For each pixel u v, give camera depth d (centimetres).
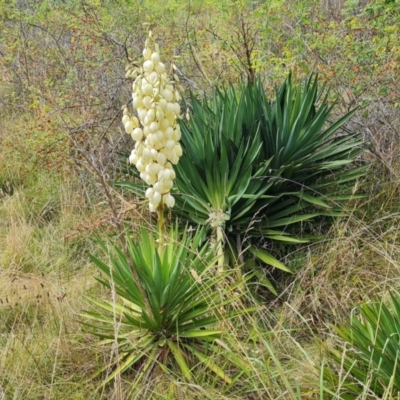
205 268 371
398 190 514
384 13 586
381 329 309
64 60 738
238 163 454
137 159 333
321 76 632
